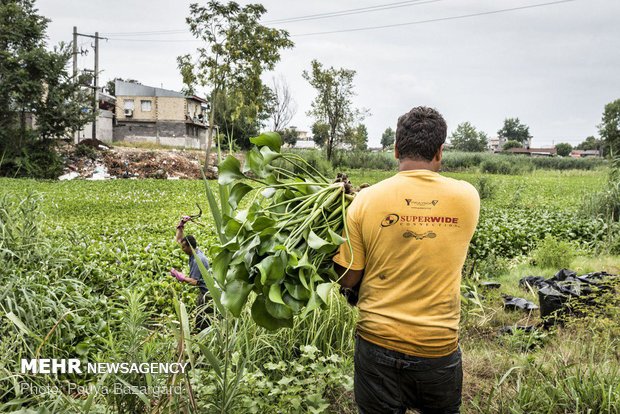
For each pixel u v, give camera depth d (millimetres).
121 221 14312
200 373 3637
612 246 10906
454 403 2619
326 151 42844
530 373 4148
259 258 2584
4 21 31016
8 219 5859
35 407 3500
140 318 3803
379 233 2457
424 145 2475
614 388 3795
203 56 35719
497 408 3859
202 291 6137
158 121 56250
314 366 3939
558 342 5254
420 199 2439
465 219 2467
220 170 2855
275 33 36062
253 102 37062
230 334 4113
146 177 34938
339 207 2697
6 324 4473
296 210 2771
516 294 7406
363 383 2604
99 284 7207
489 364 4742
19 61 31156
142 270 8375
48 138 32688
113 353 3609
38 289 5121
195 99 60344
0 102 30766
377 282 2518
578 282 6266
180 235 6309
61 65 32062
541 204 21297
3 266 5109
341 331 4742
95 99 38781
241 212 2691
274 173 2943
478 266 9031
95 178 33031
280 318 2521
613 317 5602
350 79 41000
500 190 27906
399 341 2465
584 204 15078
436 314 2473
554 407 3789
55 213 16000
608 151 14773
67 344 4742
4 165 31094
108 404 3312
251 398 3486
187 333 2926
